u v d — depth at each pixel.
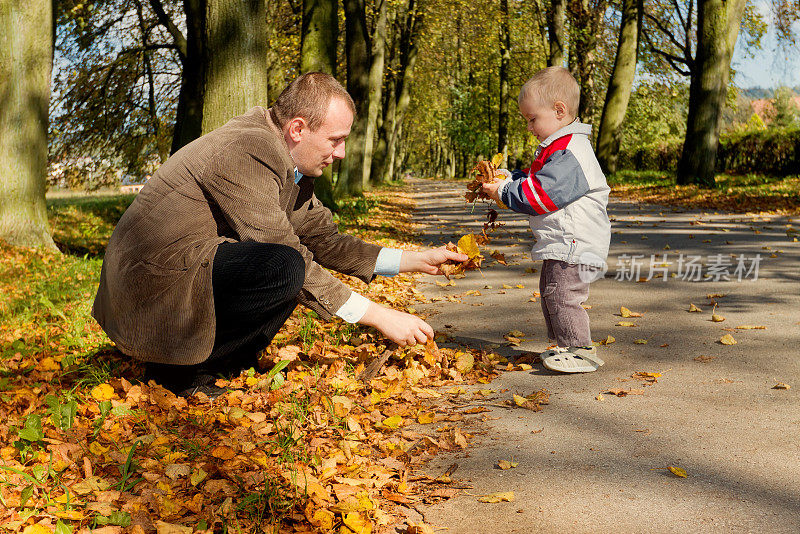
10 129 8.56
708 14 17.39
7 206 8.60
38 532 2.00
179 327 2.90
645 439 2.73
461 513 2.22
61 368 4.07
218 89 7.21
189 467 2.43
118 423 2.85
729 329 4.46
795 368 3.58
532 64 37.38
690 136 17.98
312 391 3.25
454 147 55.72
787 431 2.75
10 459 2.55
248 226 2.89
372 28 26.64
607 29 29.64
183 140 14.55
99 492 2.27
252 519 2.12
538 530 2.08
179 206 2.89
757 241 8.89
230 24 7.16
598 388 3.40
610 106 25.06
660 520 2.10
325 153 3.05
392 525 2.16
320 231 3.51
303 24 14.67
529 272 7.23
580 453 2.63
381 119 34.72
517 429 2.91
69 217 13.72
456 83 47.19
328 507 2.19
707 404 3.10
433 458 2.66
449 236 11.34
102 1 17.06
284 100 2.98
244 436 2.70
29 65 8.61
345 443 2.64
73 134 19.25
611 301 5.52
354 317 3.06
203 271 2.86
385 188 30.47
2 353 4.41
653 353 3.98
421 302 5.91
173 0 17.52
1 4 8.44
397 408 3.14
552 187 3.36
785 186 16.03
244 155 2.87
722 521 2.08
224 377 3.33
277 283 2.90
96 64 18.44
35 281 6.81
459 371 3.71
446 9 30.62
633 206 15.80
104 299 3.06
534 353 4.08
